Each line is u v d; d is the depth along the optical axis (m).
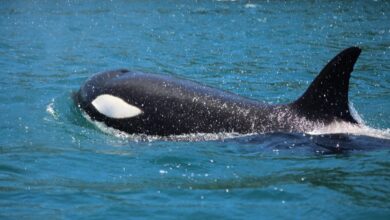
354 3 121.06
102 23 98.19
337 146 34.56
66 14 108.56
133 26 94.75
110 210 27.14
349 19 101.25
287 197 28.30
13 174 31.91
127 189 29.81
